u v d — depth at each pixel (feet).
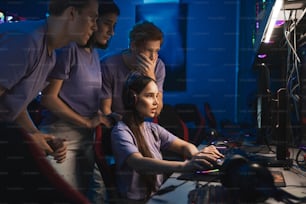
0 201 1.55
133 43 5.41
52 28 3.96
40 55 3.84
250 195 2.55
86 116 4.82
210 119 9.55
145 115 4.02
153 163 3.59
